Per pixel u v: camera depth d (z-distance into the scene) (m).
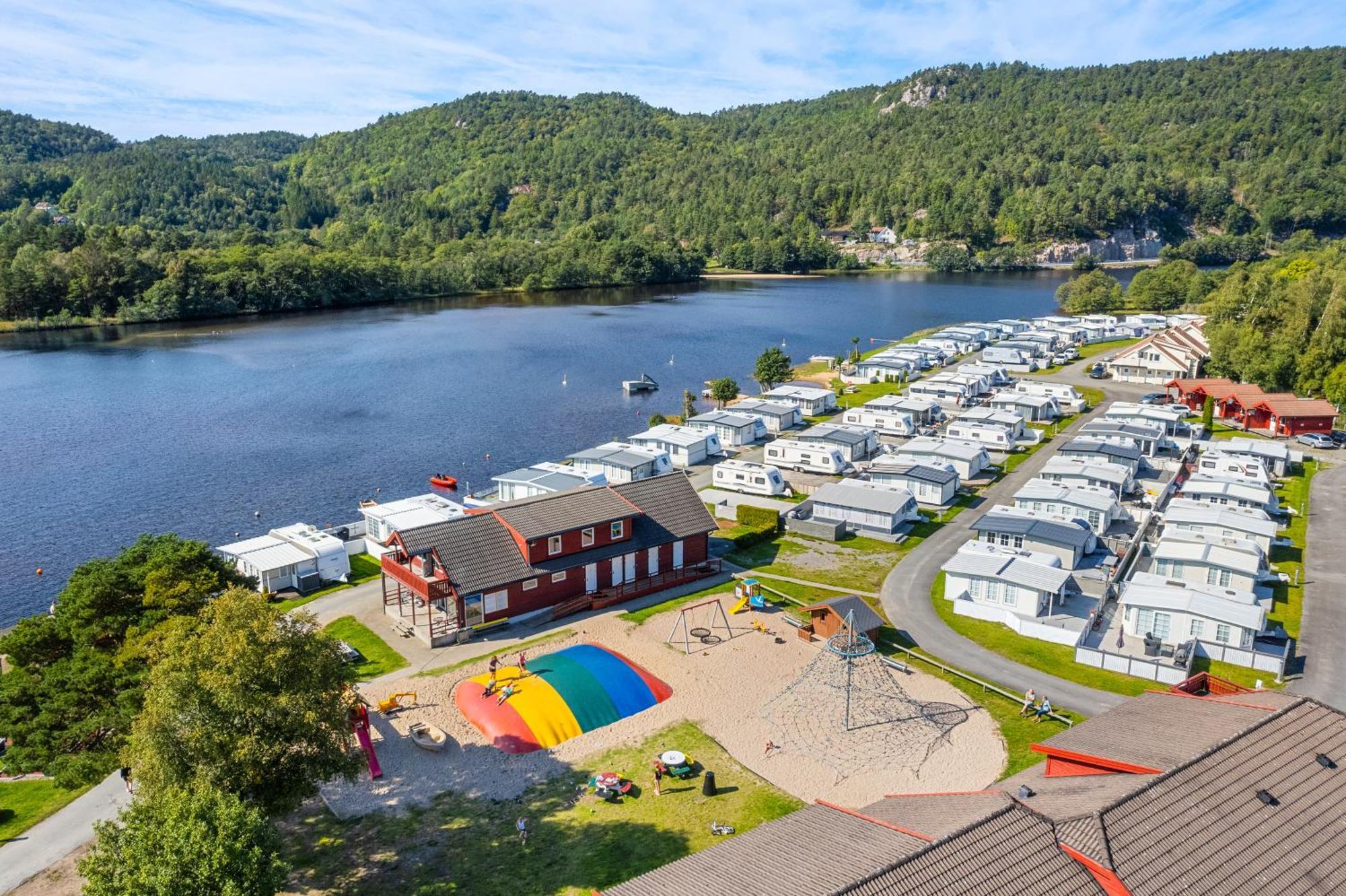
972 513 99.56
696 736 54.25
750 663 63.91
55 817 47.16
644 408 157.62
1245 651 63.75
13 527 100.38
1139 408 133.75
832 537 90.56
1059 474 102.94
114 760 45.59
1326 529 91.88
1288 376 143.50
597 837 44.44
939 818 34.53
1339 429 132.50
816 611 67.69
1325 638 67.62
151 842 32.66
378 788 48.97
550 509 75.12
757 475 105.69
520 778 49.94
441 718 56.09
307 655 43.34
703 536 82.12
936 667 63.56
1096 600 75.94
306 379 179.12
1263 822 33.16
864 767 50.66
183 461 124.12
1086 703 58.41
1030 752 52.34
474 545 70.12
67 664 52.44
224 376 181.50
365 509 91.19
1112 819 32.03
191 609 57.16
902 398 145.62
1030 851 31.14
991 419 128.62
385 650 65.69
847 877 29.98
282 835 45.06
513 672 60.53
